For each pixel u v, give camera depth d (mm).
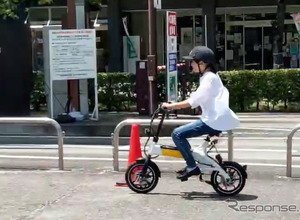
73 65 13898
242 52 26781
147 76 15406
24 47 16312
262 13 26281
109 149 11039
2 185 7516
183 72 16234
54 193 7051
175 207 6355
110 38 25766
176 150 6730
